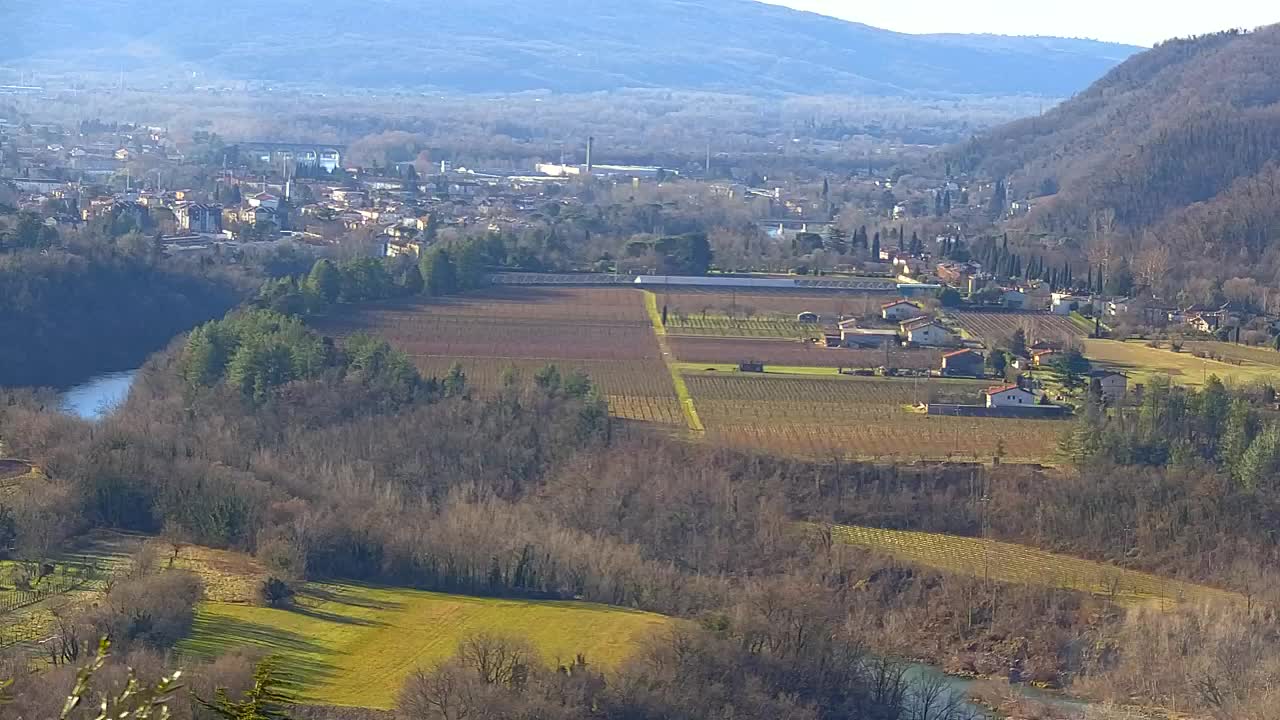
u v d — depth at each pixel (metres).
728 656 197.00
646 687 184.62
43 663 182.12
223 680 164.62
